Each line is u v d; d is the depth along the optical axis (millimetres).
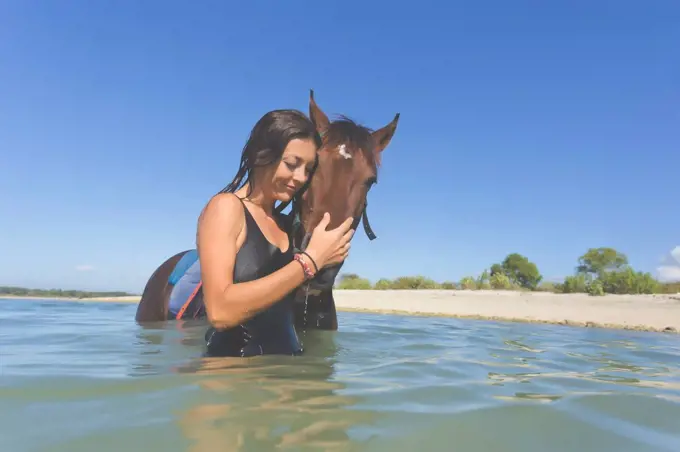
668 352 4340
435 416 1661
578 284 16562
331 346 3570
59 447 1286
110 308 7949
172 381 2047
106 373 2217
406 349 3625
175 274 5098
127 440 1339
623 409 1880
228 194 2701
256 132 2766
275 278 2486
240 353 2799
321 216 3127
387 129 3967
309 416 1593
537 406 1851
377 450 1329
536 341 4879
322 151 3260
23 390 1862
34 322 5059
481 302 12969
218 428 1446
